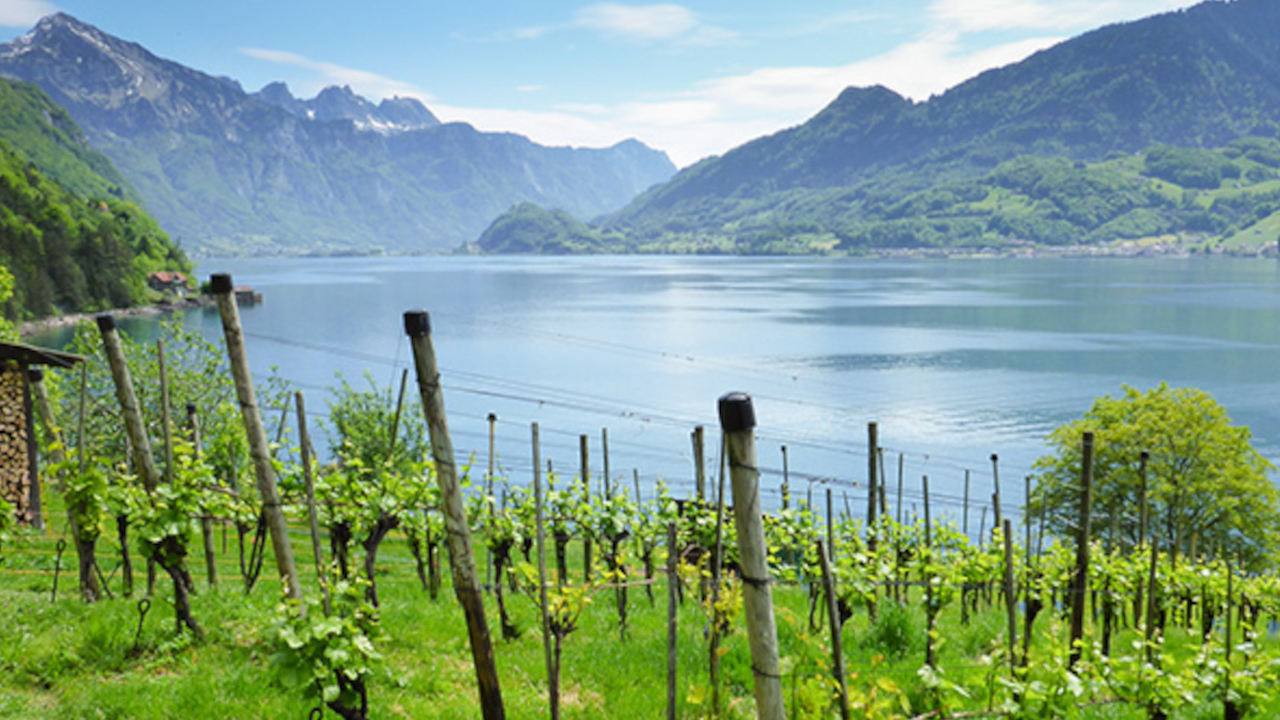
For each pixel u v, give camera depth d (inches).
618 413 4503.0
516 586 764.0
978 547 823.1
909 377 5334.6
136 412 557.6
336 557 644.7
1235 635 1042.7
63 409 1466.5
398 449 1758.1
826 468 3368.6
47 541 906.7
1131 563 948.0
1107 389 4798.2
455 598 757.9
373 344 7106.3
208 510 570.9
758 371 5693.9
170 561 533.0
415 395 2003.0
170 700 436.1
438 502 665.0
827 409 4419.3
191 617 531.5
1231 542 1929.1
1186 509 1956.2
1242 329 7440.9
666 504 779.4
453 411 4571.9
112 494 576.7
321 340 7391.7
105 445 1438.2
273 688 459.2
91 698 432.5
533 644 613.9
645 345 7037.4
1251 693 522.9
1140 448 1946.4
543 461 3506.4
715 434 4055.1
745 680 567.5
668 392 5064.0
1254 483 1879.9
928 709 511.2
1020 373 5383.9
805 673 563.5
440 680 514.6
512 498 787.4
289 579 464.8
